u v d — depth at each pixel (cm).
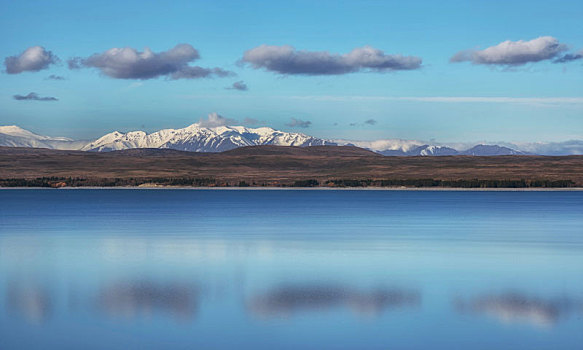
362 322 2669
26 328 2577
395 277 3775
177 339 2423
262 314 2803
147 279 3700
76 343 2378
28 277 3778
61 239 6141
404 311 2867
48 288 3412
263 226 7862
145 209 12319
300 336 2466
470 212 11381
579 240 5984
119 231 7069
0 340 2414
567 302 3053
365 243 5719
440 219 9312
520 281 3641
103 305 2978
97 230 7225
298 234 6712
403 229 7412
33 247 5409
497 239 6106
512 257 4716
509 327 2597
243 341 2395
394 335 2478
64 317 2755
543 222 8662
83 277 3781
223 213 10956
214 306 2961
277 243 5734
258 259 4597
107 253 4962
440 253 4975
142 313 2822
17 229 7400
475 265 4291
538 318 2742
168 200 17212
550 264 4344
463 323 2659
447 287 3447
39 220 9044
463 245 5556
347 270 4056
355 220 9038
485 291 3328
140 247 5394
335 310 2884
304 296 3195
